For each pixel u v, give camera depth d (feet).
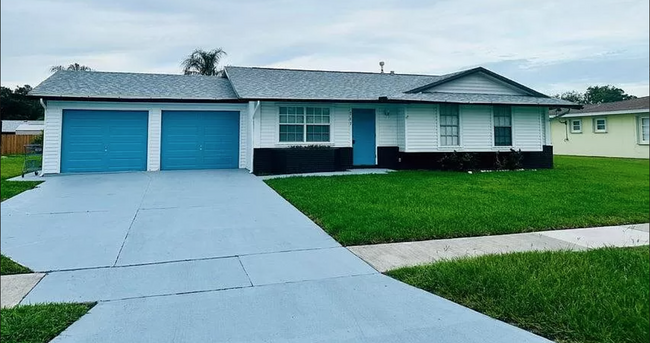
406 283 11.76
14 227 18.24
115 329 8.75
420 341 8.36
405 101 43.86
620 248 15.35
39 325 8.79
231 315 9.54
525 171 45.47
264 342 8.25
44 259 13.76
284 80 48.98
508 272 12.09
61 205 23.48
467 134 47.70
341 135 45.57
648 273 12.37
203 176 38.45
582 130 82.17
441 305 10.25
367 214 20.45
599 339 8.47
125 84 46.24
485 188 30.35
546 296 10.41
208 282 11.77
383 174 39.75
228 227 18.58
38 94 39.47
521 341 8.41
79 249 14.97
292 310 9.86
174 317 9.40
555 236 17.49
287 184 31.94
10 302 10.19
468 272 12.17
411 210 21.49
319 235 17.33
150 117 43.65
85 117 41.93
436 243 16.15
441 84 48.24
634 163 58.49
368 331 8.79
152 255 14.33
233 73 49.90
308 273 12.63
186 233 17.44
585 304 10.00
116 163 42.83
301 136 44.16
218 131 45.96
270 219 20.30
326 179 35.01
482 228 18.10
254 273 12.59
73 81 44.91
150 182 33.86
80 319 9.23
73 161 41.60
